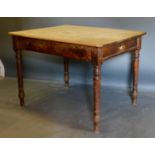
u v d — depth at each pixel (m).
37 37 2.54
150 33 3.27
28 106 3.05
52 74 3.86
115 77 3.55
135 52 2.85
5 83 3.80
